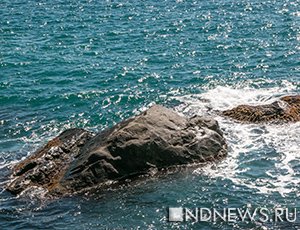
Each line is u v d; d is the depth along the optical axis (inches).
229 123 1186.6
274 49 1770.4
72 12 2512.3
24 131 1231.5
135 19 2309.3
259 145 1089.4
